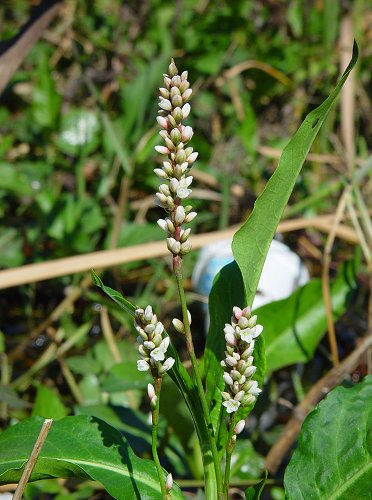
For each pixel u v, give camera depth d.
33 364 0.55
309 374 0.55
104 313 0.49
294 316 0.39
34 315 0.59
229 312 0.26
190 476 0.38
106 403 0.45
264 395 0.44
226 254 0.54
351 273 0.43
